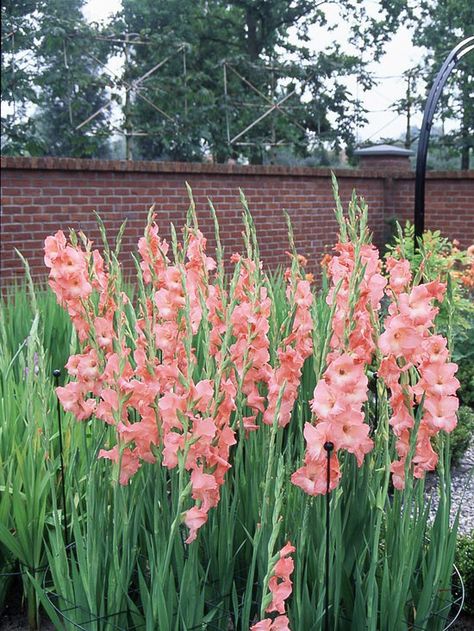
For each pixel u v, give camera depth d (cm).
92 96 1501
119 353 187
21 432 304
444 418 195
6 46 1292
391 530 220
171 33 1503
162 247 237
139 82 1421
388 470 196
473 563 273
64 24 1321
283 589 169
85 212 811
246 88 1677
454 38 1720
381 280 199
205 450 175
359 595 202
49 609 218
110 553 211
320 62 1695
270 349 269
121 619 205
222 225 962
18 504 257
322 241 1094
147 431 190
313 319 206
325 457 179
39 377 221
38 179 766
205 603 210
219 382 183
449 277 219
